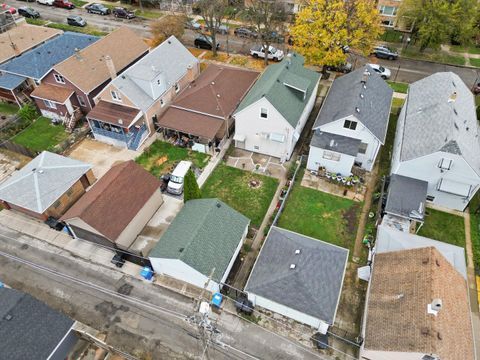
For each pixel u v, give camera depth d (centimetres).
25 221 3344
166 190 3641
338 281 2517
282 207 3406
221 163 3916
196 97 4184
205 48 5888
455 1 5066
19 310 2314
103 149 4119
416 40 5547
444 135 3162
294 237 2817
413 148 3316
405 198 3209
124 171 3186
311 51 4625
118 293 2817
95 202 2931
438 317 2183
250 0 5988
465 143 3197
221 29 6138
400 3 5838
